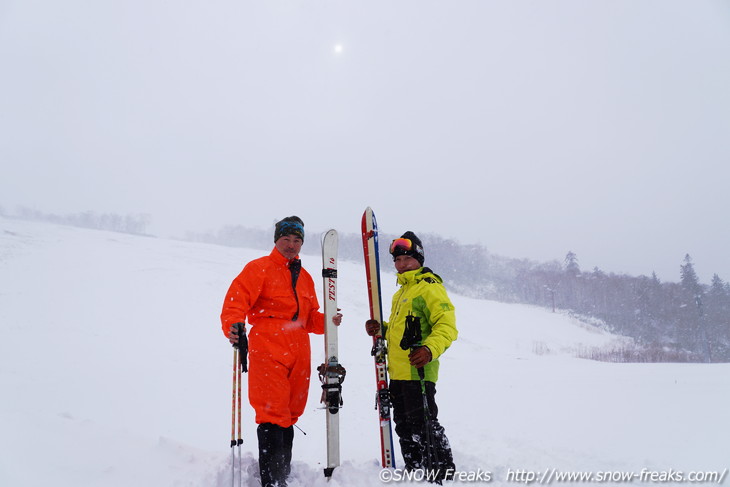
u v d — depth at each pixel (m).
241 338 2.31
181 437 4.01
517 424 4.68
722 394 6.50
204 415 5.13
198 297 24.77
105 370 9.41
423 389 2.43
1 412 2.92
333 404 2.54
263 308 2.58
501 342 27.80
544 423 4.72
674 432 4.11
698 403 5.77
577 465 2.90
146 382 7.61
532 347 28.08
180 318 20.55
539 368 13.14
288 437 2.49
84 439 2.66
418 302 2.70
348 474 2.48
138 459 2.51
